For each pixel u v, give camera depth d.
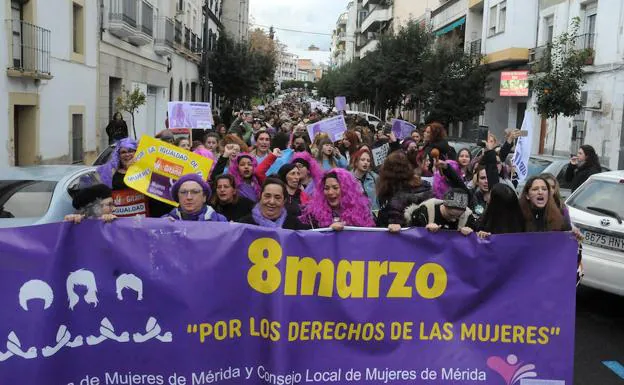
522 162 8.12
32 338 3.81
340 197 5.47
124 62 24.20
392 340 4.16
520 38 26.17
